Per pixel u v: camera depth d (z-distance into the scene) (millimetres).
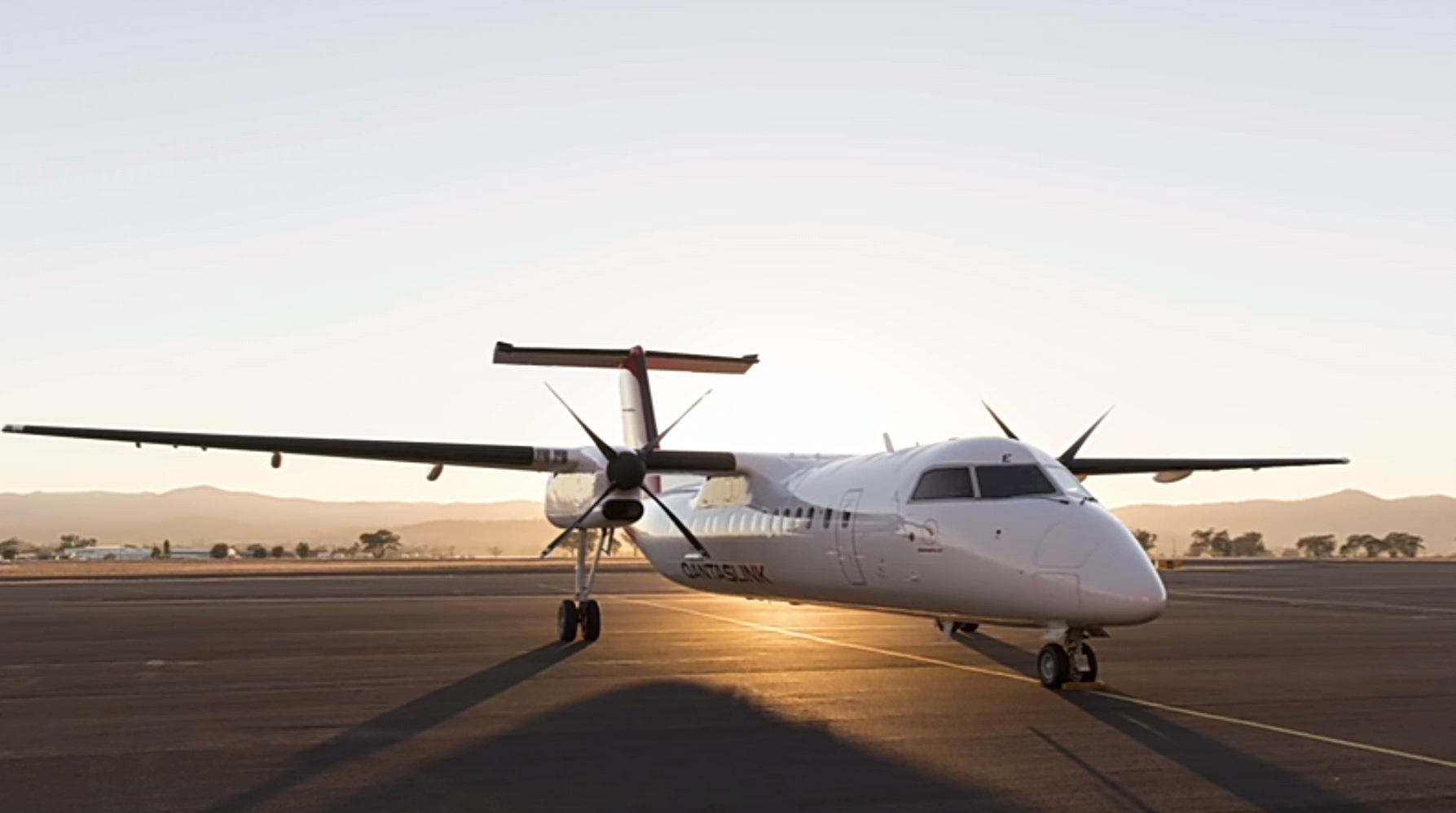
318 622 22281
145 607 26938
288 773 8586
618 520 17500
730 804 7680
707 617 23250
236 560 83000
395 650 17016
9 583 39688
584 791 8039
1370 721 10781
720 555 18516
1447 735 10078
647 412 21031
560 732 10234
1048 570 12125
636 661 15508
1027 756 9156
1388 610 25578
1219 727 10438
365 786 8180
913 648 16859
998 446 13742
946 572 13195
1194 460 21203
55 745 9602
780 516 16812
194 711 11336
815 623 21531
